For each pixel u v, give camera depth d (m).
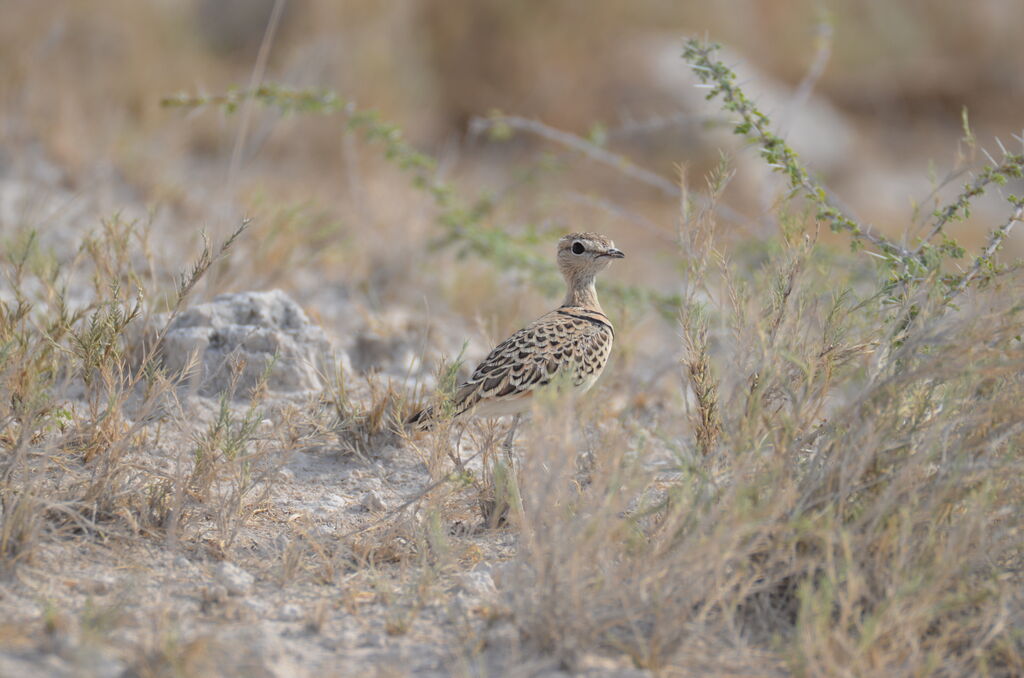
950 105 35.19
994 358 8.86
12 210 17.56
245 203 19.72
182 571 8.78
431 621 8.30
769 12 34.38
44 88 23.12
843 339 10.00
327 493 10.73
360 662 7.67
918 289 9.89
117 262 13.04
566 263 12.55
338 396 11.95
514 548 9.70
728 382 10.19
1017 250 25.11
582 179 27.61
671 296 15.83
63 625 7.42
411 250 18.20
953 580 8.20
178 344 12.33
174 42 28.42
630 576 8.12
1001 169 10.84
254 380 12.47
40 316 11.94
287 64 27.00
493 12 29.88
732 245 15.24
